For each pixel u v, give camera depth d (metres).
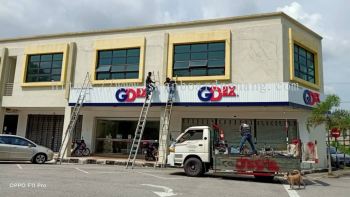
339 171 22.61
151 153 21.86
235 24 21.02
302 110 20.08
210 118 21.66
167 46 22.23
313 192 11.89
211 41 21.30
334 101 18.92
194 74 21.50
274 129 20.53
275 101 18.19
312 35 23.20
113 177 13.45
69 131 22.56
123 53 23.55
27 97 24.88
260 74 19.98
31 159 18.89
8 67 26.77
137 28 23.22
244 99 18.80
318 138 22.39
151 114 23.42
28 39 26.23
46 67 25.38
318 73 23.30
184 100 19.98
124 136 24.09
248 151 15.23
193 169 15.33
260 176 15.48
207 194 10.27
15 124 27.39
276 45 19.92
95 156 23.64
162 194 9.89
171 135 21.80
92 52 24.23
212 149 15.45
